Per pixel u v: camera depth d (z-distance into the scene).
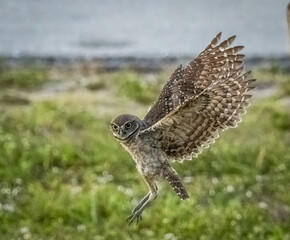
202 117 7.74
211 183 14.33
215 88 7.54
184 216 13.09
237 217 13.06
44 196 13.59
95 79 18.66
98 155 15.07
